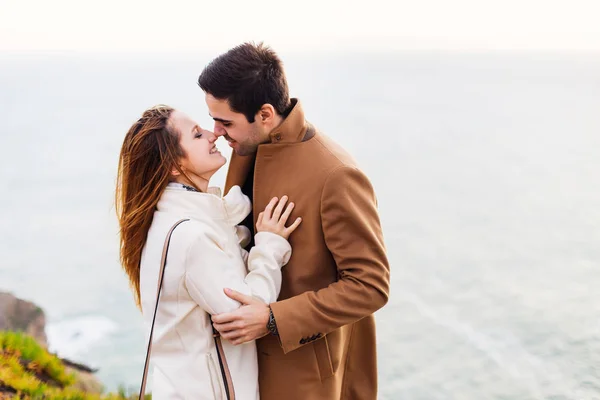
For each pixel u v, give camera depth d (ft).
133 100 519.60
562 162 228.63
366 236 6.09
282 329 5.91
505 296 83.30
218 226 6.11
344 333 7.11
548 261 103.19
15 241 147.74
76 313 88.84
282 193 6.36
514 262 103.81
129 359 67.92
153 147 5.94
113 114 449.48
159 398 6.02
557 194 170.91
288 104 6.38
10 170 260.62
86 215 177.88
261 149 6.41
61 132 377.09
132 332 78.13
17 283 109.81
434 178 206.69
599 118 363.56
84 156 297.94
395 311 78.95
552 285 87.76
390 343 65.87
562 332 65.10
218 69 6.03
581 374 52.65
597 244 113.80
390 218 149.18
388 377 56.39
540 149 261.03
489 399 50.21
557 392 48.91
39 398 14.20
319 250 6.32
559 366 55.06
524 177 201.67
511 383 52.21
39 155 301.02
